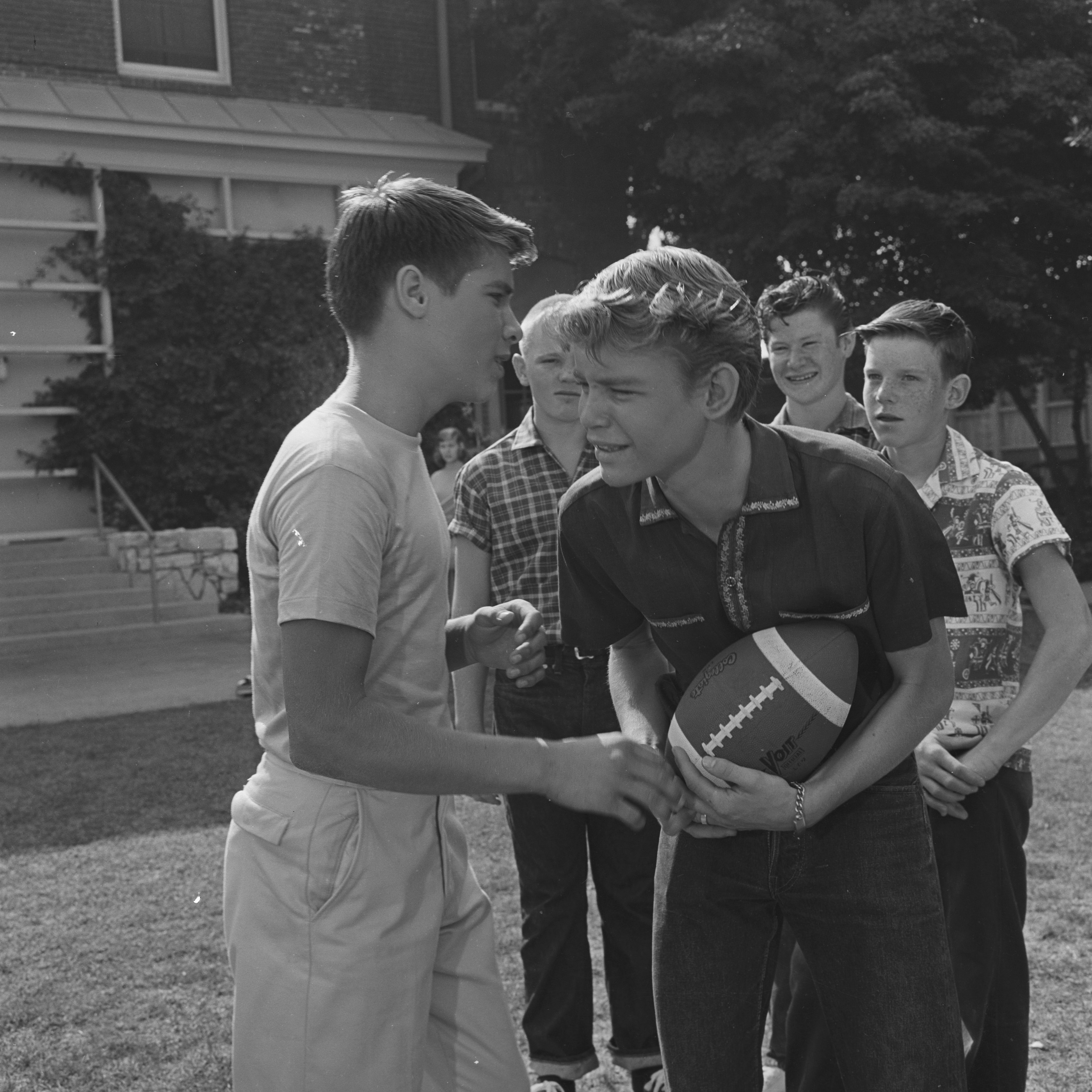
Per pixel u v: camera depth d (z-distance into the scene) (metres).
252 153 15.37
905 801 2.01
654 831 3.03
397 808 1.87
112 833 5.39
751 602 1.94
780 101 14.62
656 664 2.32
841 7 15.20
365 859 1.83
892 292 14.88
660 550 1.97
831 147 14.20
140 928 4.16
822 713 1.93
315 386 15.65
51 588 12.99
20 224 14.02
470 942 2.07
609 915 3.07
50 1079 3.09
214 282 15.14
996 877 2.44
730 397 1.77
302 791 1.84
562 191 17.88
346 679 1.72
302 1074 1.82
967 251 14.50
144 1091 3.02
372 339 1.90
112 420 14.56
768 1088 3.00
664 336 1.71
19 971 3.79
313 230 15.81
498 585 3.19
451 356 1.90
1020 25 14.95
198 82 15.83
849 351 3.32
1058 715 7.23
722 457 1.85
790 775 1.95
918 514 1.88
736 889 2.04
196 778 6.42
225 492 15.40
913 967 1.95
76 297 14.66
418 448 1.94
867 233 14.46
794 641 1.94
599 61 16.12
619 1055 3.08
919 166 14.19
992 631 2.50
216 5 15.91
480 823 5.31
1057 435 22.75
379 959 1.84
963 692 2.50
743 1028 2.07
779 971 3.04
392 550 1.84
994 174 14.12
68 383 14.41
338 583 1.71
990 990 2.45
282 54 16.34
